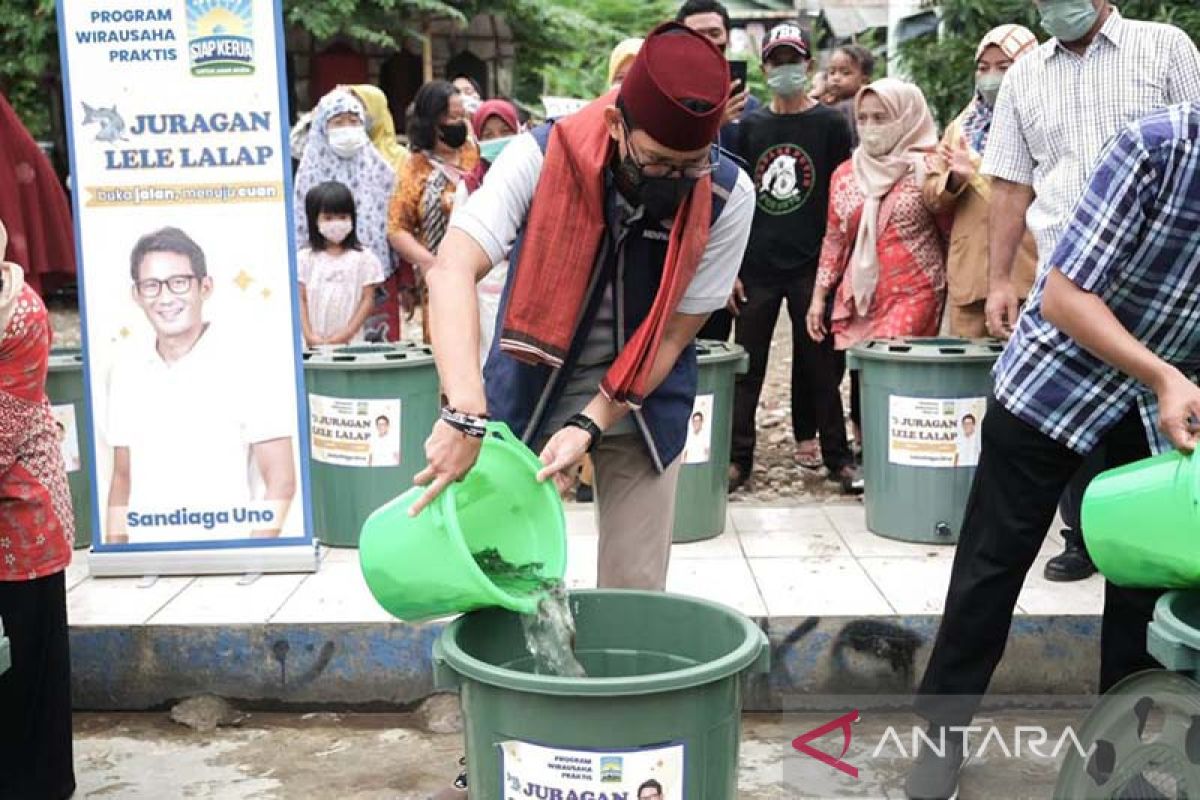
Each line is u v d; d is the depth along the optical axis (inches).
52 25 542.6
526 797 86.1
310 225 233.6
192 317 178.2
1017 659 159.5
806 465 243.6
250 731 159.6
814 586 172.2
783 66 218.8
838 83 277.6
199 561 181.3
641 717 83.2
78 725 161.3
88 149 174.7
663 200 101.8
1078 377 112.9
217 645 162.9
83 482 200.1
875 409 193.0
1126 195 101.5
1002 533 119.8
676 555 188.5
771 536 198.4
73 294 504.7
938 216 211.0
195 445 180.4
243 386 179.5
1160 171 100.7
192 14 172.7
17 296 121.5
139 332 178.2
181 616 165.8
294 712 163.9
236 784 145.3
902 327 211.8
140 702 163.9
